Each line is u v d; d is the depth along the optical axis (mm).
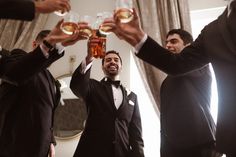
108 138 2061
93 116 2145
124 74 3072
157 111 2738
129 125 2256
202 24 3270
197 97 1614
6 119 1686
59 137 3039
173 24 2863
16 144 1649
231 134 891
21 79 1334
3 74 1369
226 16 1046
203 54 1159
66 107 3125
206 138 1523
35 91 1756
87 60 2053
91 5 3445
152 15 2959
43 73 1852
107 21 1146
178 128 1567
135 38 1126
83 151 2041
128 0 1148
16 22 3385
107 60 2424
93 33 1584
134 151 2172
